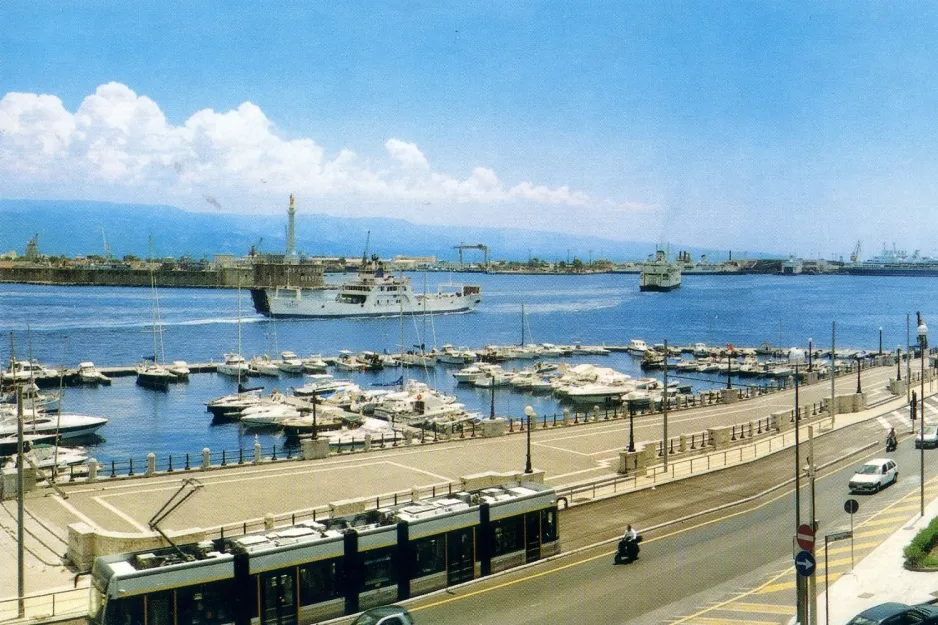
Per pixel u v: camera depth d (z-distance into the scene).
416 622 29.25
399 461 59.09
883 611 23.55
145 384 144.38
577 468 57.78
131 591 25.28
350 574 30.33
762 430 74.19
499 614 30.14
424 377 158.38
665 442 57.09
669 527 43.59
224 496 48.12
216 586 26.98
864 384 108.88
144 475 52.84
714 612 29.83
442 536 33.38
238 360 157.00
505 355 184.88
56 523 42.03
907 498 47.03
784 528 42.84
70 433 96.12
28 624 29.22
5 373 129.62
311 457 59.31
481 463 58.81
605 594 32.44
